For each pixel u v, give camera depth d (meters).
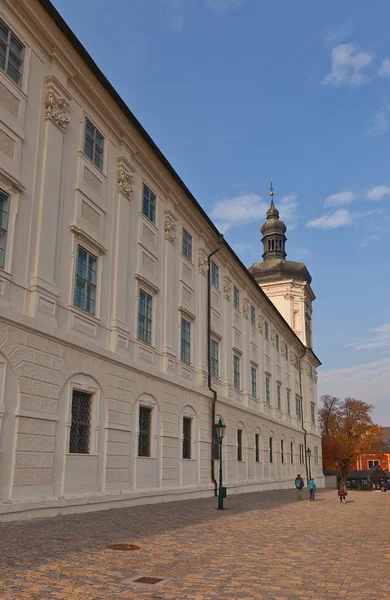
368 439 79.44
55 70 17.53
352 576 9.22
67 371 16.53
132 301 21.38
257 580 8.64
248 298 37.62
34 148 16.34
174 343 25.00
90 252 18.81
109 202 20.38
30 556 9.41
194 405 26.42
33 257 15.79
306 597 7.67
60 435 16.00
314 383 61.34
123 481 19.27
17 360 14.46
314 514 21.67
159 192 24.75
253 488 34.88
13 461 14.01
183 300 26.48
